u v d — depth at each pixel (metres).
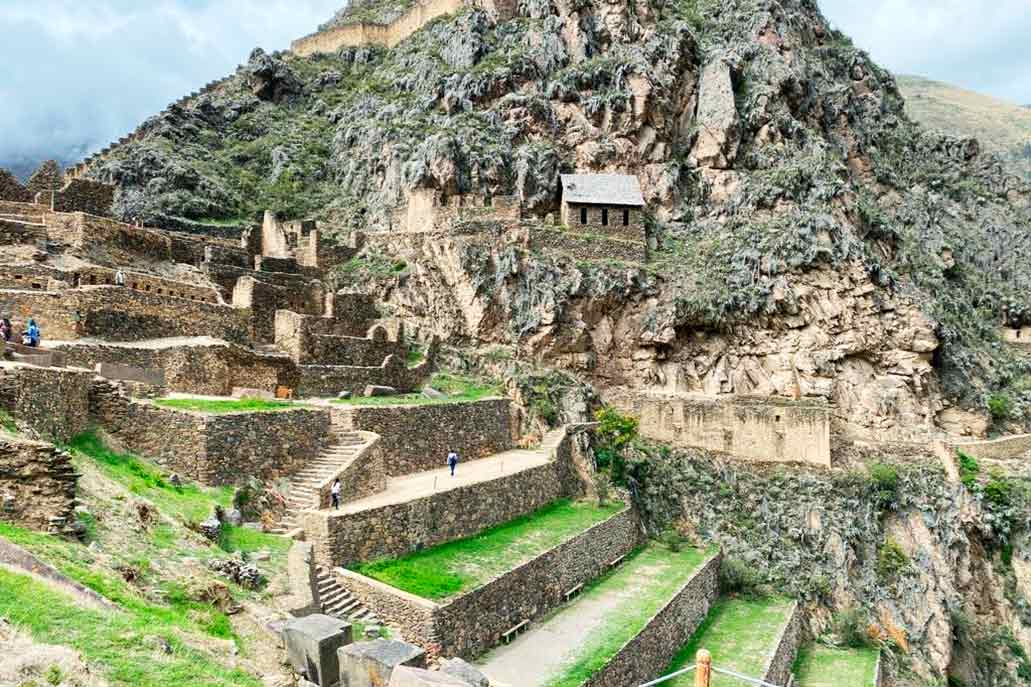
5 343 27.66
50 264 40.09
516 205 63.22
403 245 62.66
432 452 43.69
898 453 60.34
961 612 53.00
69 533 18.45
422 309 58.28
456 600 27.39
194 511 25.80
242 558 23.78
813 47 100.69
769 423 57.72
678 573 42.44
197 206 66.38
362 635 24.16
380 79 86.75
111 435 28.28
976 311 78.75
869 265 62.66
